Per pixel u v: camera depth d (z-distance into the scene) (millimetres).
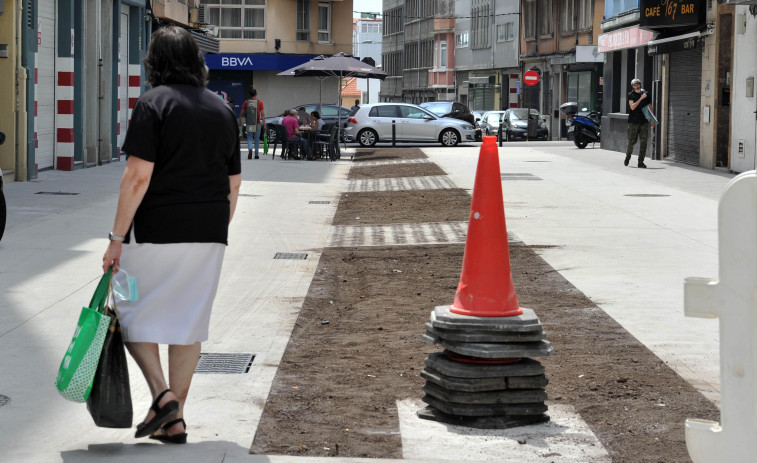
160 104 4848
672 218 15000
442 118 41750
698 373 6477
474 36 84000
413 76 101875
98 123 25219
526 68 70812
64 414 5461
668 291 9281
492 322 5375
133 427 5277
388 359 6887
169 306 4926
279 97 58250
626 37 35062
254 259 11180
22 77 19672
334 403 5836
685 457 4945
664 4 27469
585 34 58625
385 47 113562
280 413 5598
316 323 8062
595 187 20297
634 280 9852
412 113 41438
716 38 25406
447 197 18797
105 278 4859
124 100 28094
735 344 3551
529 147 40312
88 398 4812
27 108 20141
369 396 5996
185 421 5414
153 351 4965
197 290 4969
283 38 57719
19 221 13742
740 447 3574
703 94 26359
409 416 5621
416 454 4961
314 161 30875
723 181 21859
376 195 19297
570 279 9938
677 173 24453
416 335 7625
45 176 21344
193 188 4910
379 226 14539
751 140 23109
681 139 28859
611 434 5316
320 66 34281
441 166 27500
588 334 7562
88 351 4727
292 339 7426
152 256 4879
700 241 12555
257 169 26297
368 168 27469
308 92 58719
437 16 91000
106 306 4844
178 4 35438
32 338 7168
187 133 4855
